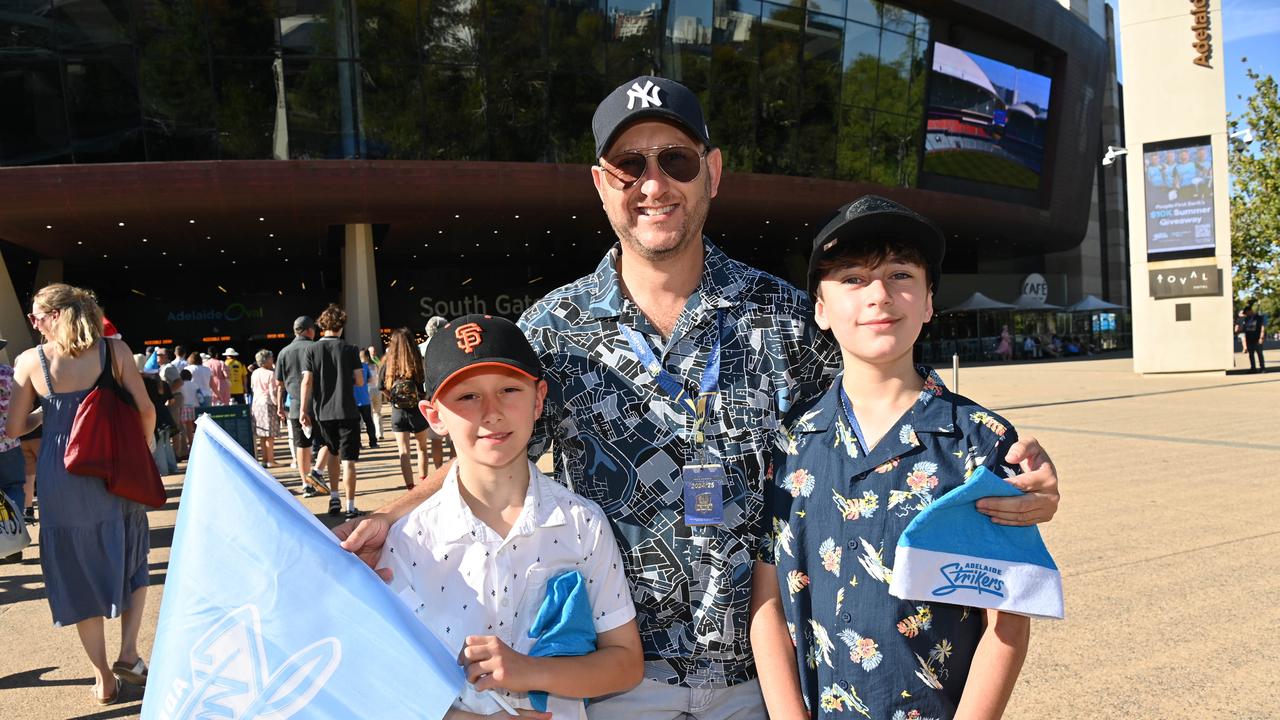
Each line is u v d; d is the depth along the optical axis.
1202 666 3.43
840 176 31.14
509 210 26.09
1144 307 20.89
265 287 35.16
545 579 1.64
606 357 1.81
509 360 1.59
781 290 1.90
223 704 1.41
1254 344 19.77
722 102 27.80
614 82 25.62
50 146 21.89
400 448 8.12
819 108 29.70
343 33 22.67
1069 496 6.75
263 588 1.46
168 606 1.48
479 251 33.81
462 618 1.61
